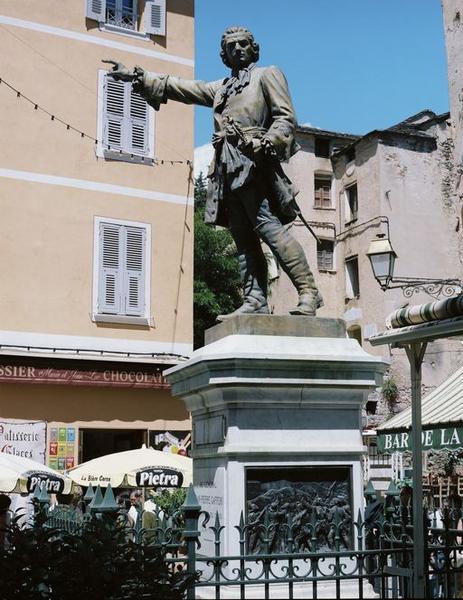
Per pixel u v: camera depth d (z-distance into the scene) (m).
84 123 18.75
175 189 19.69
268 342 5.21
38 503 5.71
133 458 13.10
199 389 5.21
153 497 12.95
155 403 18.91
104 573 3.70
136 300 18.86
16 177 17.89
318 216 33.28
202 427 5.47
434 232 31.53
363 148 32.16
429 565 5.49
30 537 3.89
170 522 5.51
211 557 4.44
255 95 5.60
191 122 20.12
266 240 5.64
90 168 18.70
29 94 18.23
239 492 4.93
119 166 19.05
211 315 27.70
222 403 5.07
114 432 19.08
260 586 4.86
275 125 5.49
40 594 3.74
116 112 19.17
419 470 5.51
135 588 3.79
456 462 23.14
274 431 5.09
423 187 31.67
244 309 5.64
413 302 30.53
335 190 33.62
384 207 30.95
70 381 17.69
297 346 5.23
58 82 18.58
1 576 3.71
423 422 11.62
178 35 20.33
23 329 17.53
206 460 5.35
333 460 5.16
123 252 18.84
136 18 19.92
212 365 4.99
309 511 5.03
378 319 30.56
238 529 4.50
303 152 33.44
